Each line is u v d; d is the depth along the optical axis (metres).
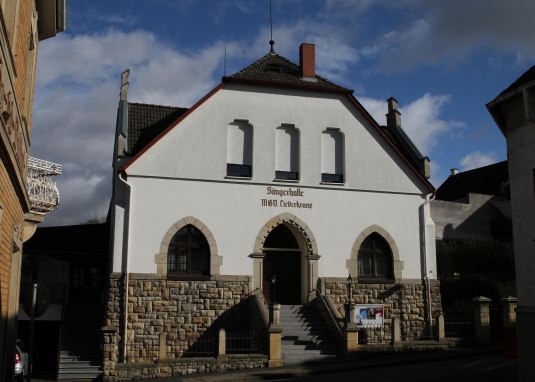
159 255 20.78
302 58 24.55
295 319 21.09
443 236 32.66
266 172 22.52
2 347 10.76
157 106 24.78
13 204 11.42
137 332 20.11
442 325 21.33
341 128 23.77
